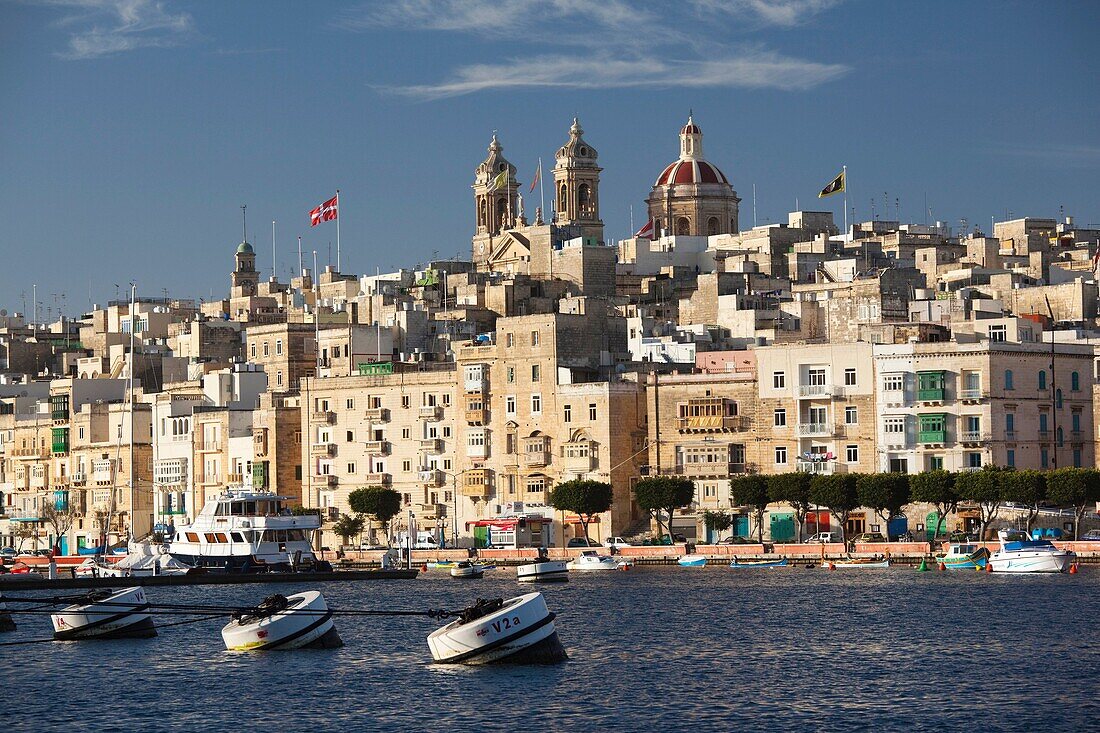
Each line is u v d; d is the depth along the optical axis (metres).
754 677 186.00
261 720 170.12
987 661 192.88
